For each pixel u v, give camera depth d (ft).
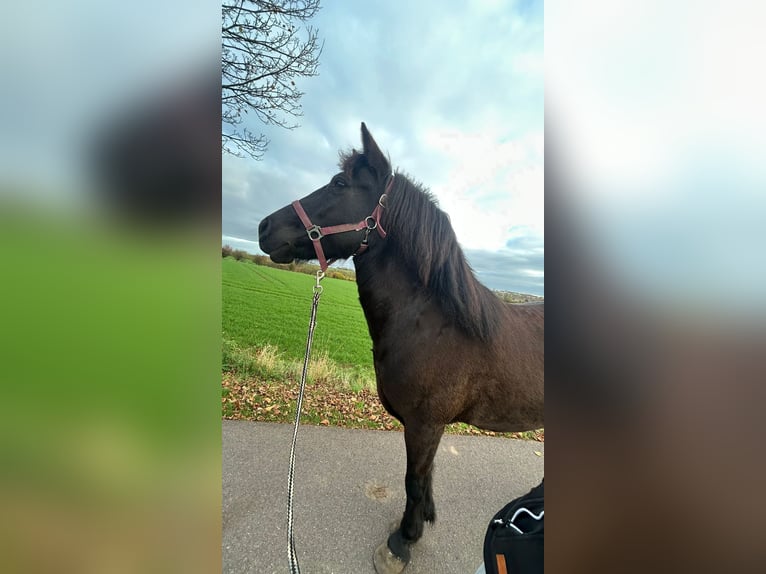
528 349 5.39
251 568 5.33
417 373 4.95
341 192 5.22
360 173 5.29
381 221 5.20
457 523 6.68
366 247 5.29
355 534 6.09
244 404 11.00
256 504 6.68
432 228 5.08
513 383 5.18
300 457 8.48
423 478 5.34
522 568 3.75
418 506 5.45
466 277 5.05
